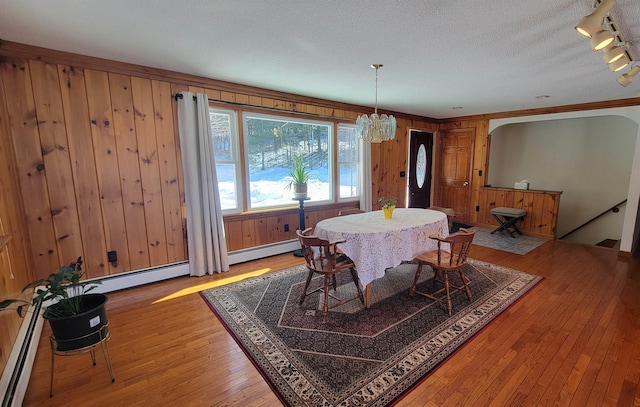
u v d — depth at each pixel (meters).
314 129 4.54
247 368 1.95
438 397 1.70
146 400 1.70
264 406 1.65
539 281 3.28
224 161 3.71
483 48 2.39
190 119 3.24
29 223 2.57
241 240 3.91
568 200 6.17
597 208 5.85
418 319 2.51
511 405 1.64
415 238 2.89
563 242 4.90
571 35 2.14
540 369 1.91
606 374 1.86
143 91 3.02
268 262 3.95
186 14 1.88
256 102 3.78
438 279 3.28
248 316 2.58
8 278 1.91
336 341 2.21
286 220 4.32
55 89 2.60
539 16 1.87
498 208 5.49
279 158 4.21
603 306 2.72
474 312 2.62
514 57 2.59
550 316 2.55
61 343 1.70
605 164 5.70
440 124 6.55
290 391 1.75
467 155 6.23
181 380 1.84
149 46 2.42
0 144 2.19
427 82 3.42
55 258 2.73
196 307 2.74
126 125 2.96
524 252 4.35
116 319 2.54
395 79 3.31
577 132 5.93
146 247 3.20
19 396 1.63
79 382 1.83
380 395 1.71
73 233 2.80
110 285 3.02
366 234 2.59
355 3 1.73
